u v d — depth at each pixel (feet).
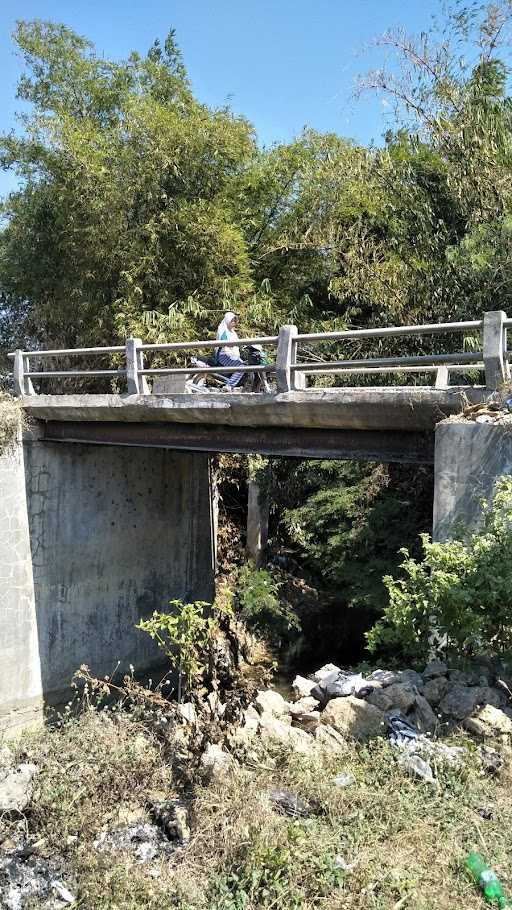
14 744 17.15
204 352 41.22
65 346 51.39
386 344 38.09
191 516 42.65
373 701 15.70
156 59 51.13
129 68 47.98
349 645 43.83
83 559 35.91
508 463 18.16
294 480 43.65
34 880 12.75
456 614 15.94
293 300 47.29
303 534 42.52
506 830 11.87
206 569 43.88
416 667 18.44
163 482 40.57
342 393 22.47
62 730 17.95
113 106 47.73
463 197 35.14
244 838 11.81
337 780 13.10
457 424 19.02
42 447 34.09
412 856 11.25
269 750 14.21
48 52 47.19
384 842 11.63
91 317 46.42
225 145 41.78
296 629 43.75
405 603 16.99
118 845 13.21
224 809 12.64
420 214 37.52
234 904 10.68
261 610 42.86
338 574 39.55
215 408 26.09
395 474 39.27
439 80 34.76
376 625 18.56
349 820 12.09
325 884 10.64
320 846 11.34
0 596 32.30
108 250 43.04
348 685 16.78
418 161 39.01
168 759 15.61
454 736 14.56
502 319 18.93
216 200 43.04
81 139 41.96
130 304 41.96
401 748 13.78
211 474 45.09
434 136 35.32
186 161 41.63
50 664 34.22
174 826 13.34
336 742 14.52
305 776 13.17
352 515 38.86
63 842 13.62
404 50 34.88
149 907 11.20
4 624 32.42
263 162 48.75
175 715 16.51
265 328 43.32
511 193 33.45
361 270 38.19
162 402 27.91
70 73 47.55
